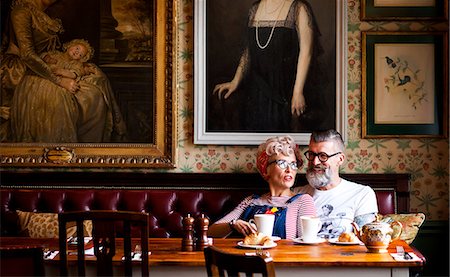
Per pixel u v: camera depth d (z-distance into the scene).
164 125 4.45
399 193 4.30
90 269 2.85
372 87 4.41
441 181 4.40
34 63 4.49
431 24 4.43
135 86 4.47
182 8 4.48
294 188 4.11
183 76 4.47
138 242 3.36
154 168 4.45
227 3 4.43
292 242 3.26
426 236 4.39
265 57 4.43
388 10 4.42
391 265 2.75
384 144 4.41
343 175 4.30
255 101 4.42
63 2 4.50
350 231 3.74
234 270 2.23
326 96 4.40
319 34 4.41
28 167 4.48
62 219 2.71
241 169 4.43
